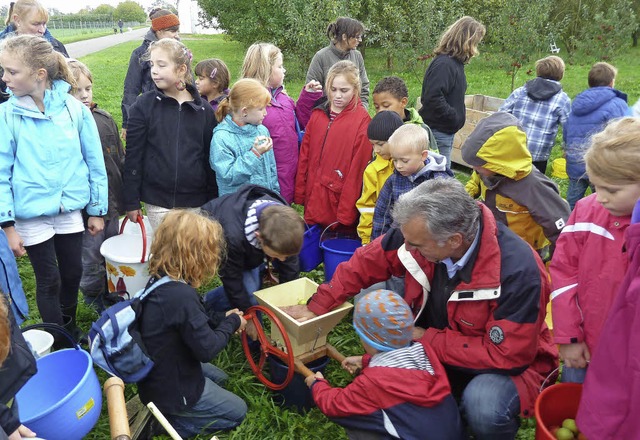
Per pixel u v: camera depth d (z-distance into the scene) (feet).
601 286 7.20
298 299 10.32
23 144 9.42
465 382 8.77
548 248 12.27
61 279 10.75
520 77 52.16
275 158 13.50
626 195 6.43
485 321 8.14
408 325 7.50
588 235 7.47
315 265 12.55
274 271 11.66
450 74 16.03
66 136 9.85
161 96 11.55
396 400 7.37
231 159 11.65
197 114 11.85
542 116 17.75
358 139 12.40
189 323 7.95
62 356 8.46
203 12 83.61
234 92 11.43
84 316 12.08
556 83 17.70
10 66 9.00
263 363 9.36
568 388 7.46
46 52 9.37
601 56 60.59
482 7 63.62
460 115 16.74
